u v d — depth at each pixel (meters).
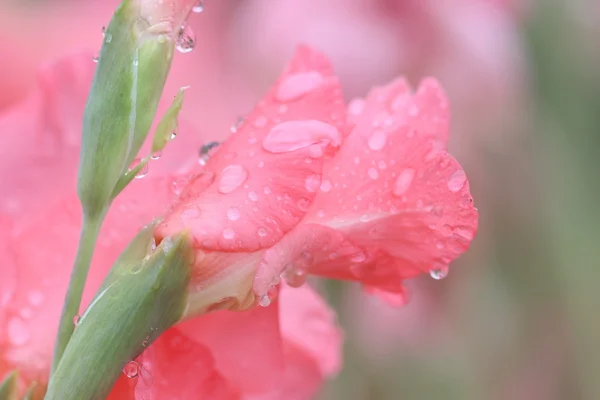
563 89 1.00
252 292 0.49
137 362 0.49
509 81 0.97
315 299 0.58
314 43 0.92
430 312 1.05
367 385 0.99
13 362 0.52
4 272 0.52
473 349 1.09
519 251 1.05
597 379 1.03
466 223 0.50
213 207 0.48
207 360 0.50
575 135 1.01
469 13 0.95
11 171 0.55
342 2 0.94
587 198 1.02
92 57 0.56
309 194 0.49
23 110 0.56
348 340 0.96
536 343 1.10
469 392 1.07
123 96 0.49
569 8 0.98
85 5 1.01
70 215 0.53
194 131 0.56
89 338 0.48
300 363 0.57
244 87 1.01
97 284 0.52
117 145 0.49
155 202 0.52
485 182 1.01
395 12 0.94
